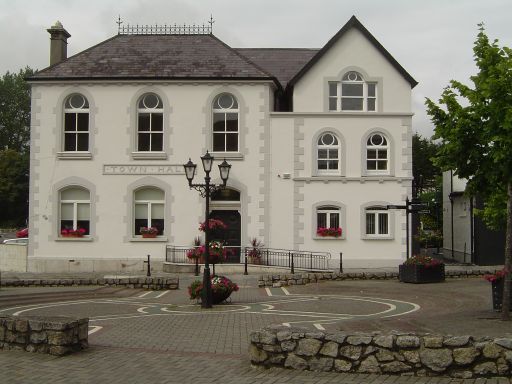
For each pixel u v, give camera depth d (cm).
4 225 7981
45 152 3000
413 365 846
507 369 816
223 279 1817
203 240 2934
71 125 3025
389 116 2997
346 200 2966
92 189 2975
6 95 8531
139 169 2977
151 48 3138
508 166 1193
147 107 3016
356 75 3034
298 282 2372
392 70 3027
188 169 1805
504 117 1168
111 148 2988
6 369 912
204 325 1375
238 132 2994
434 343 841
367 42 3031
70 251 2966
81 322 1061
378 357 859
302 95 3012
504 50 1252
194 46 3145
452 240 3825
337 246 2944
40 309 1736
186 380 848
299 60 3403
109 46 3153
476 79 1258
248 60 3069
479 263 3197
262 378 849
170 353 1035
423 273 2327
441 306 1711
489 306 1645
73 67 3042
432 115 1285
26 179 7950
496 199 1540
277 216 2961
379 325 1240
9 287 2345
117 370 908
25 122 8619
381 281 2430
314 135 2988
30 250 2972
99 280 2367
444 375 835
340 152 2984
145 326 1370
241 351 1059
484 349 825
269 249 2942
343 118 2994
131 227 2966
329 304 1777
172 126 2986
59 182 2983
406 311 1616
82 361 966
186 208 2962
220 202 2991
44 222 2981
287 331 902
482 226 3206
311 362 882
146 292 2234
